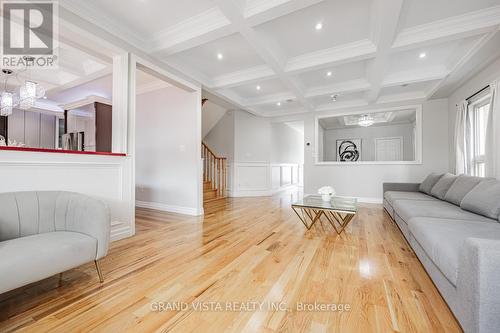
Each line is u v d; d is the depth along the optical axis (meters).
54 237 1.48
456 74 3.33
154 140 4.34
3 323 1.18
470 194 2.25
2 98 3.62
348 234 2.77
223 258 2.04
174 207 4.10
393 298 1.43
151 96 4.38
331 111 5.59
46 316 1.24
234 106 5.84
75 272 1.75
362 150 8.03
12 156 1.68
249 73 3.66
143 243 2.42
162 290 1.51
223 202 5.32
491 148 2.85
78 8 2.13
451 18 2.30
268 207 4.65
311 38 2.71
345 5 2.16
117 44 2.53
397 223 2.90
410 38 2.51
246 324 1.19
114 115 2.64
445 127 4.45
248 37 2.48
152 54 2.87
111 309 1.30
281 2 1.97
